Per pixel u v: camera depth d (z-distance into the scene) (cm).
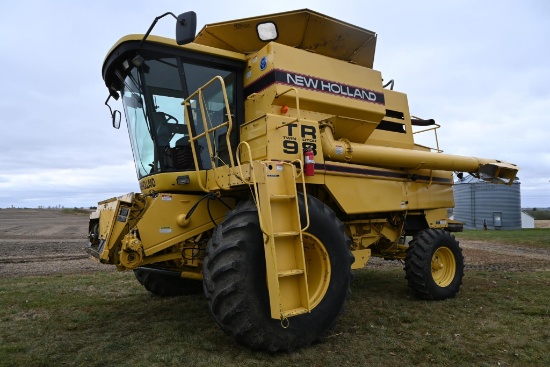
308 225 374
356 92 524
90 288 643
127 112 520
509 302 554
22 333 415
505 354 365
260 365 336
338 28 524
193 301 557
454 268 611
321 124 480
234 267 344
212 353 360
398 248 654
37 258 1065
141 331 423
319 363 345
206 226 451
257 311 348
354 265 530
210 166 459
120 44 444
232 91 489
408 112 653
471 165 646
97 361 340
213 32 504
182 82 455
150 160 464
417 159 566
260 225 347
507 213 2522
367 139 569
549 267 912
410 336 415
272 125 420
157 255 441
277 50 461
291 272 357
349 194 497
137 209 441
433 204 634
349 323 459
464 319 476
